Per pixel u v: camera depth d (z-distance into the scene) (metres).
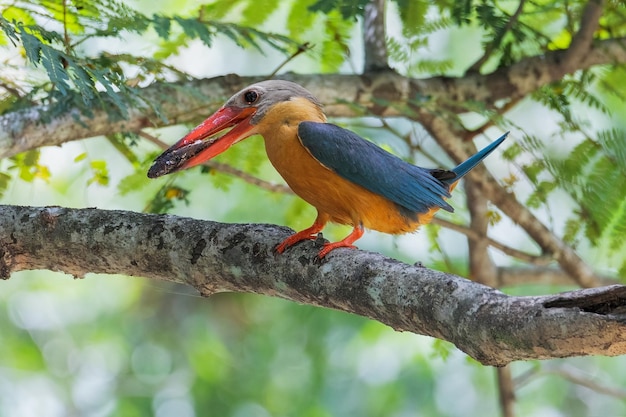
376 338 15.80
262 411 15.93
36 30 8.33
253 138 11.15
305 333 16.17
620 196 10.73
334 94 10.73
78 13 9.58
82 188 14.16
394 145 11.91
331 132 7.72
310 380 15.93
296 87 8.22
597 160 10.77
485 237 12.09
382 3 11.32
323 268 6.79
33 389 16.14
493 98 11.30
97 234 7.51
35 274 16.41
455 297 5.82
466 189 12.05
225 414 15.91
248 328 16.62
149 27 10.56
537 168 10.98
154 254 7.41
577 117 12.24
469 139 11.53
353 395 15.83
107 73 8.59
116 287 16.73
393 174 7.79
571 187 10.88
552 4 11.56
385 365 16.00
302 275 6.88
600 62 11.28
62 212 7.65
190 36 9.10
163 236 7.40
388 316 6.32
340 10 9.30
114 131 9.88
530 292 15.95
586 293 5.23
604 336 5.08
